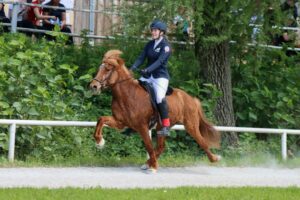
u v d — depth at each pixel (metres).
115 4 19.72
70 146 16.08
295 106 19.78
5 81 15.63
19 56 15.84
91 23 23.25
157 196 10.84
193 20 17.11
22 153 15.60
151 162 14.34
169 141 17.77
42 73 16.25
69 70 17.05
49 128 15.62
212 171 15.08
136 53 18.84
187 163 15.97
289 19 19.19
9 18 22.31
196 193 11.29
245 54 20.11
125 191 11.24
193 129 14.91
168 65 18.97
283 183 13.73
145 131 14.13
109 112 18.02
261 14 17.66
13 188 11.18
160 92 14.05
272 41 21.16
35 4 20.41
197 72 19.28
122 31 18.50
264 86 19.94
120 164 15.23
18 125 15.05
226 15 17.53
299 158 17.59
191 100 14.95
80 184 12.34
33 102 15.63
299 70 20.61
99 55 19.83
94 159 15.37
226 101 18.73
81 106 17.03
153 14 17.02
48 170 13.89
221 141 18.28
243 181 13.75
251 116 19.17
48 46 17.98
